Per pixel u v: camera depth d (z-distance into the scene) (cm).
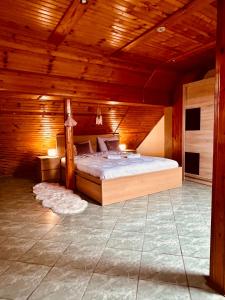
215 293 163
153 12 252
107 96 443
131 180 385
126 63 413
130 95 474
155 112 652
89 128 608
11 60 324
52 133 546
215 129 167
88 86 416
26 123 495
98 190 364
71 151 443
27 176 594
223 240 161
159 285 172
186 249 223
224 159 160
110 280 178
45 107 478
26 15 253
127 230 267
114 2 231
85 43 334
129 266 196
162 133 704
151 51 376
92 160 470
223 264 161
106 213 322
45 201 375
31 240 246
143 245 232
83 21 269
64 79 388
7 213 328
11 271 192
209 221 291
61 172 528
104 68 404
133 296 161
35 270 193
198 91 474
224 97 158
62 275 185
